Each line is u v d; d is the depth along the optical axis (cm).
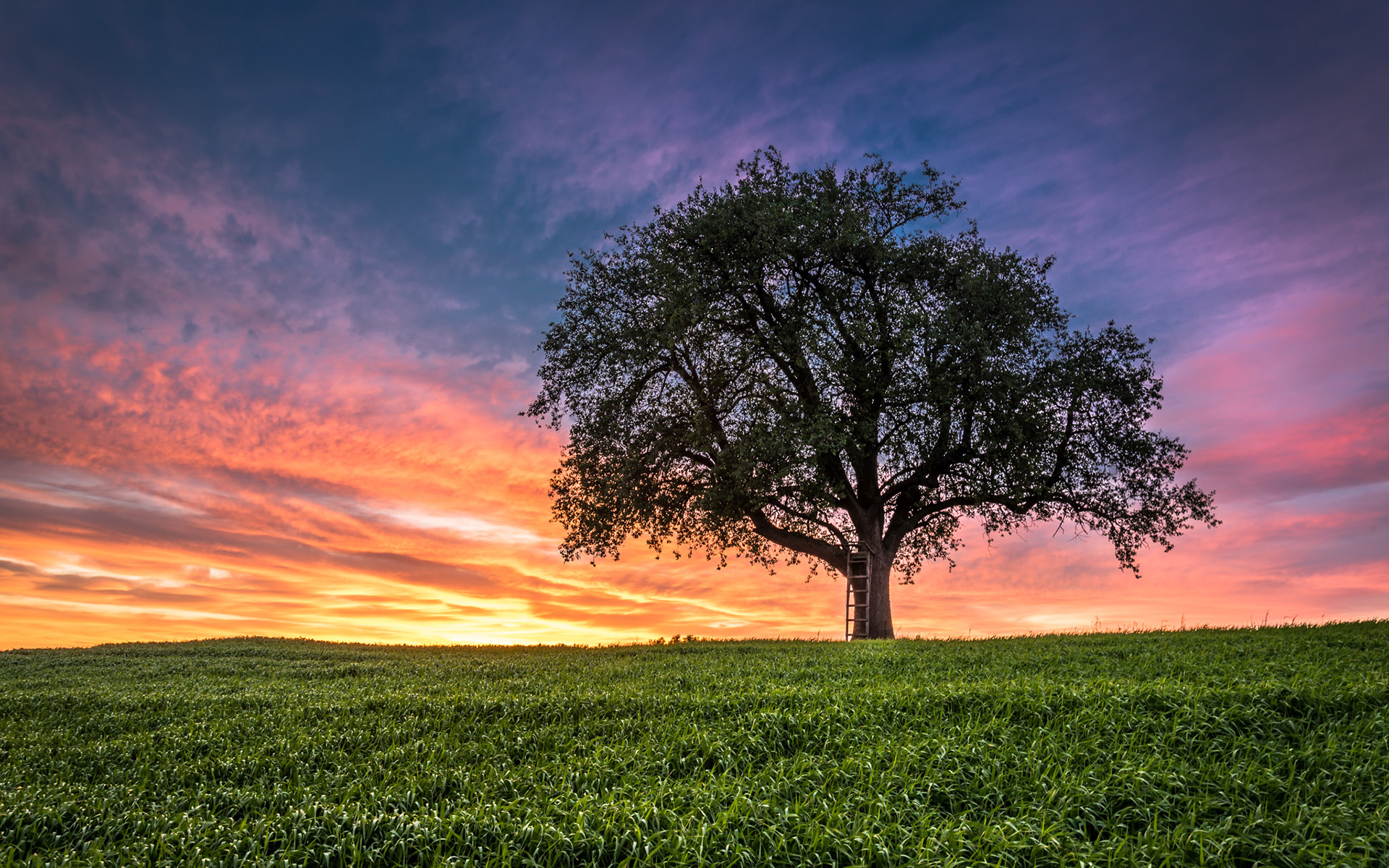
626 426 2778
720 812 795
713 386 2706
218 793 920
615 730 1141
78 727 1318
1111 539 2827
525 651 2516
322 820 812
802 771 923
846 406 2664
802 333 2586
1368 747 903
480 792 888
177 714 1403
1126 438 2691
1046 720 1053
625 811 795
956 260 2692
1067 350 2675
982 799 833
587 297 2809
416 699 1403
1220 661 1456
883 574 2773
